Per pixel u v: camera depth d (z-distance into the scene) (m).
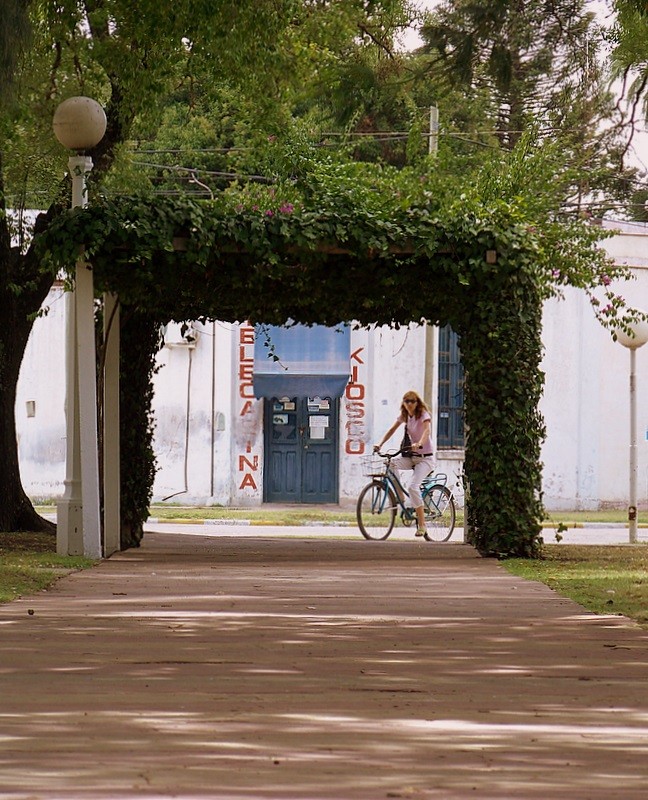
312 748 7.05
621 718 7.97
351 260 20.11
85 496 19.80
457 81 19.52
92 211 19.19
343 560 20.33
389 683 9.12
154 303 20.11
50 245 19.23
